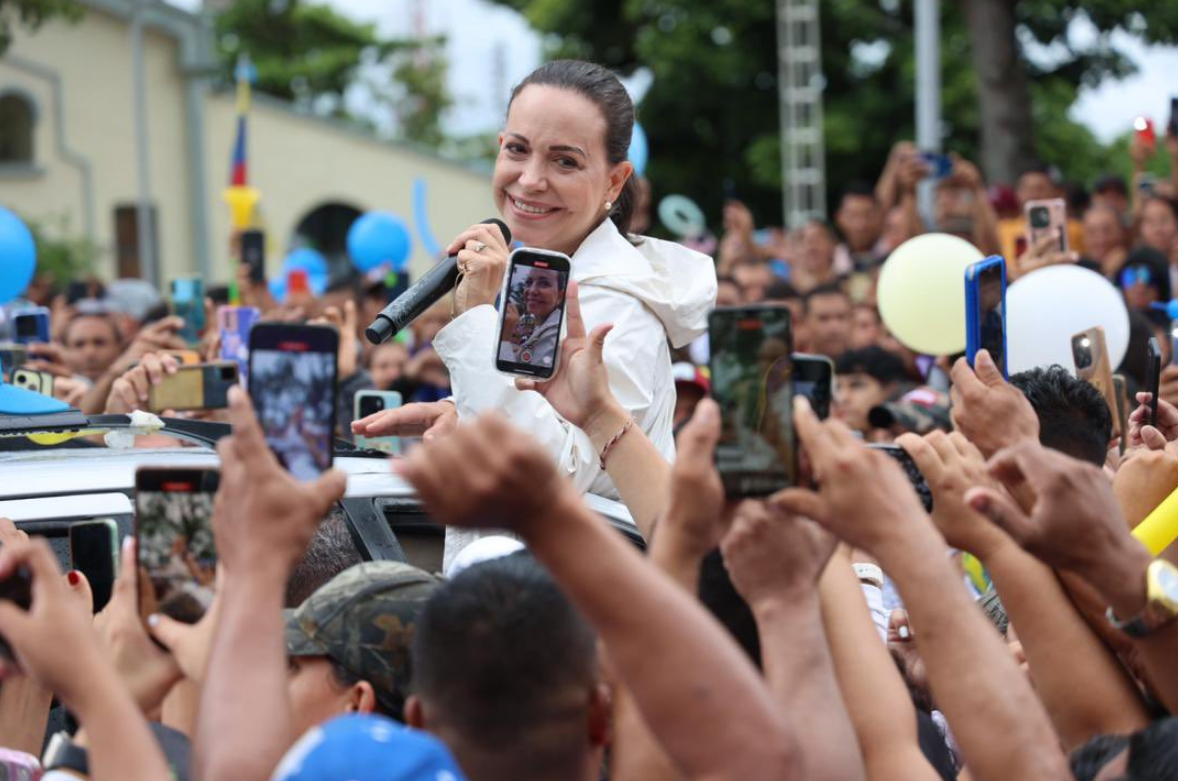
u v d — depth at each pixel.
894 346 6.96
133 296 9.45
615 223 3.61
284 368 2.07
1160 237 7.85
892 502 2.04
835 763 2.02
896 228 9.01
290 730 1.94
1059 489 2.08
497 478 1.76
